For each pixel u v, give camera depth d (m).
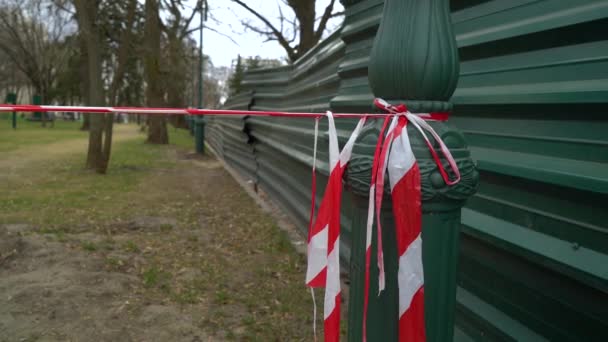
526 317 2.37
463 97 2.71
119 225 6.74
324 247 1.69
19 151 18.06
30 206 7.79
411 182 1.61
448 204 1.70
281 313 3.92
